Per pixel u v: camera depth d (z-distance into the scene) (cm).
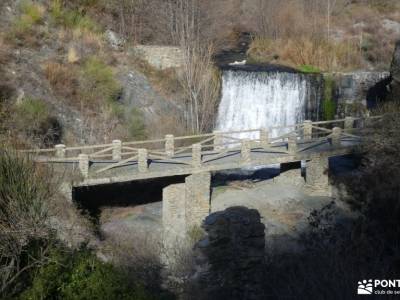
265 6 3766
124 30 3069
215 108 2900
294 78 2877
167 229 1911
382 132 1973
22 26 2583
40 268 900
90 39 2778
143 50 2938
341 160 2452
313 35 3559
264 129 2134
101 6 3114
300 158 2133
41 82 2352
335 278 880
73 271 888
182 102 2761
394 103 2317
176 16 3203
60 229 1270
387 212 1309
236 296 1141
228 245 1212
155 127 2478
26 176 1066
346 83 2948
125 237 1727
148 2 3241
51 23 2755
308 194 2172
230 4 3784
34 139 2009
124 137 2334
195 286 1212
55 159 1769
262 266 1151
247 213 1255
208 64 2905
